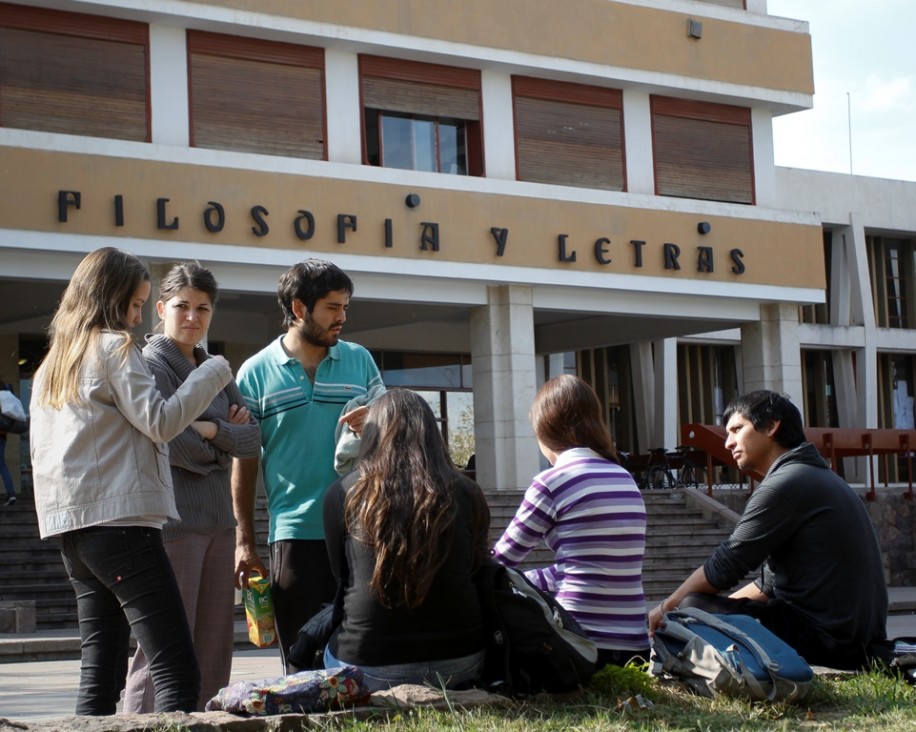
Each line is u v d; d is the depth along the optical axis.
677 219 24.44
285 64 21.11
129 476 5.02
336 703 5.20
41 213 18.61
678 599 6.81
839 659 6.68
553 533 6.21
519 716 5.24
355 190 21.16
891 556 26.00
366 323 25.55
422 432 5.50
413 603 5.36
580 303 23.81
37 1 18.97
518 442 22.83
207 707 5.28
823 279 26.12
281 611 6.39
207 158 19.88
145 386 5.02
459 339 29.64
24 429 19.89
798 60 26.06
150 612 5.04
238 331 25.91
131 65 19.78
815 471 6.71
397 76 22.20
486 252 22.38
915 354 39.22
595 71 23.73
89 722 4.82
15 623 14.95
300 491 6.40
